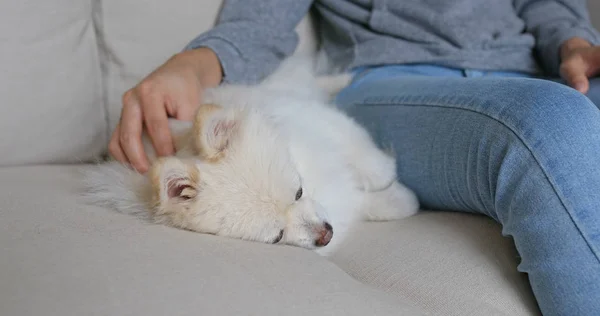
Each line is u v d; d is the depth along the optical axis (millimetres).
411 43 1772
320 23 2107
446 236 1171
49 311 708
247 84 1688
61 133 1577
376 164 1450
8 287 761
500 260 1066
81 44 1601
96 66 1654
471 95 1236
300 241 1210
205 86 1536
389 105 1523
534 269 962
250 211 1155
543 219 960
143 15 1681
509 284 1008
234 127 1225
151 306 735
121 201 1191
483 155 1132
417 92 1441
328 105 1678
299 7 1884
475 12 1779
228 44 1676
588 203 925
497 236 1153
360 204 1449
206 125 1172
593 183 936
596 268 899
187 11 1764
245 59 1697
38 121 1525
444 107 1308
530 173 997
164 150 1267
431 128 1339
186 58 1533
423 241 1156
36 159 1553
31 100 1502
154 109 1285
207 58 1601
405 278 1023
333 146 1466
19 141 1506
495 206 1089
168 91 1334
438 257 1079
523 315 958
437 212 1407
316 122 1494
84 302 729
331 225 1272
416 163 1411
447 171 1280
